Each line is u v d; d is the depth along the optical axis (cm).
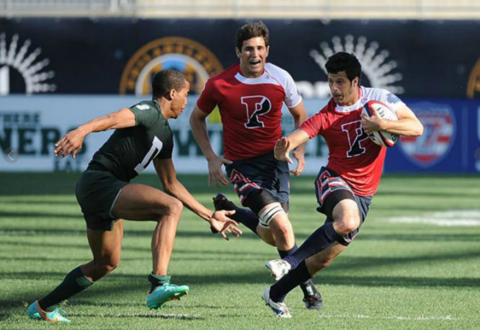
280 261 2206
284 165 2720
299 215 5119
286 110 7656
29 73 8000
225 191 6391
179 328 2177
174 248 3884
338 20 8025
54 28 7969
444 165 8056
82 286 2277
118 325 2219
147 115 2203
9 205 5472
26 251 3706
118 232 2248
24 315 2370
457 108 8000
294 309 2517
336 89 2370
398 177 7712
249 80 2681
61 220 4794
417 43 8069
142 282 2983
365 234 4397
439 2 8794
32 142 7856
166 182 2306
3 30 7975
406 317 2369
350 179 2406
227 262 3484
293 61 8038
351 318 2350
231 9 8388
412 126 2341
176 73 2277
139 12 8688
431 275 3184
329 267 3384
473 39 8075
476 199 6088
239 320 2302
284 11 8512
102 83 7994
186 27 7962
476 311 2470
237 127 2702
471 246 3975
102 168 2214
